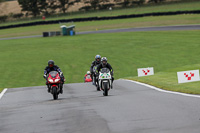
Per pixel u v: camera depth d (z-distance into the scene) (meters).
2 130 21.94
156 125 19.83
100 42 182.00
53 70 40.72
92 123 21.72
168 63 114.00
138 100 32.59
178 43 155.62
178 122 20.28
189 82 50.59
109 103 31.34
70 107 30.45
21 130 21.41
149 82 53.94
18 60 142.88
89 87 56.41
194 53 128.38
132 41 175.25
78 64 124.75
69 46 176.75
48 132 20.12
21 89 61.88
